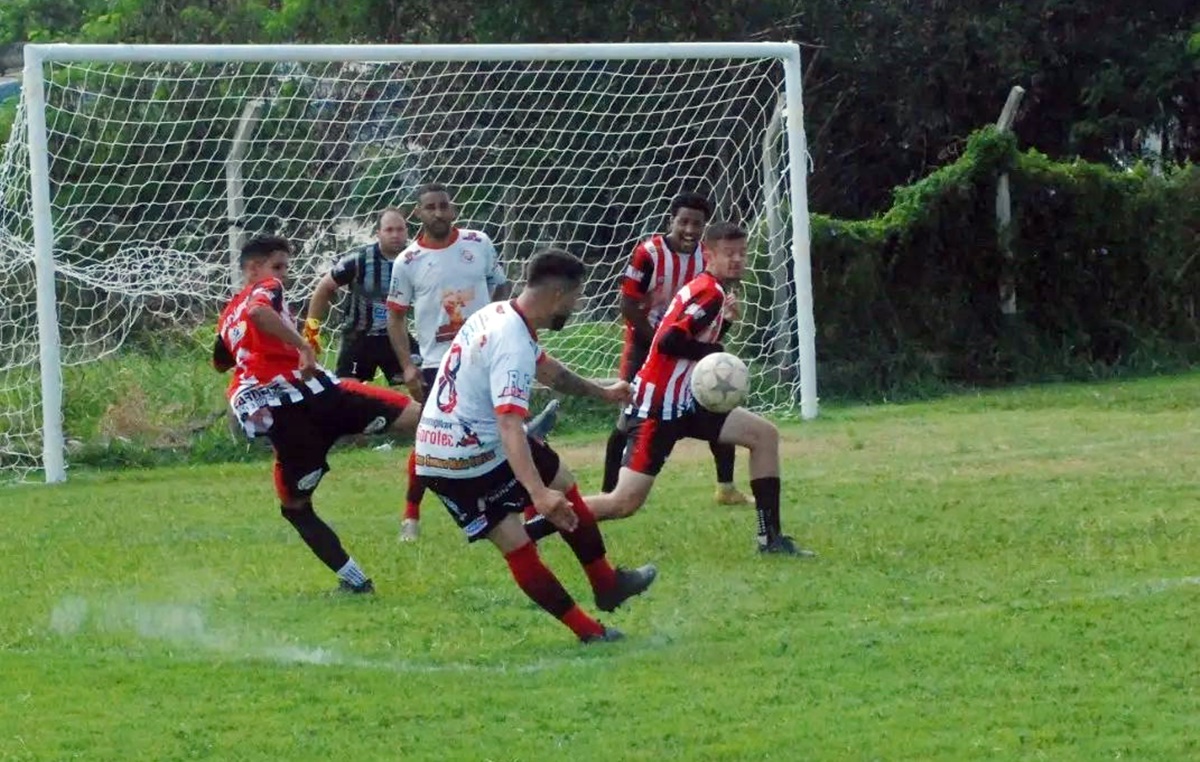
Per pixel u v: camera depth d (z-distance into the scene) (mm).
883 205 38406
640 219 27250
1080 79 37938
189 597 12594
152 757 8711
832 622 11211
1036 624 10836
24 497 18281
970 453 18859
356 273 17875
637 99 27422
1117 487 16188
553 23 35281
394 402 13117
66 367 22375
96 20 39625
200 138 25672
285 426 12648
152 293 24266
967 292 26000
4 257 22094
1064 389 24797
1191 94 37750
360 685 9969
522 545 10820
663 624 11336
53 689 9984
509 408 10242
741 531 14641
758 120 28875
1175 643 10266
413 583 12898
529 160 26906
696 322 13367
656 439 13664
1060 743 8508
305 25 36438
